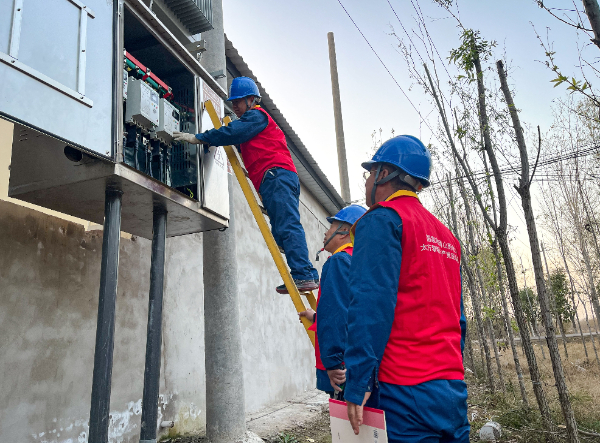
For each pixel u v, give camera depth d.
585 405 6.32
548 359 15.11
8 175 3.00
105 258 2.27
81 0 2.17
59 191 2.44
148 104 2.70
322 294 2.39
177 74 3.36
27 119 1.84
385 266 1.51
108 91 2.26
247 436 4.04
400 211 1.64
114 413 3.81
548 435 4.54
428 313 1.56
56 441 3.16
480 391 8.41
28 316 3.05
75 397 3.36
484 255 8.98
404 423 1.44
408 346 1.52
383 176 1.89
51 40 2.00
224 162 3.43
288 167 3.03
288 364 8.07
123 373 3.97
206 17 3.65
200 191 3.00
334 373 2.31
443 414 1.44
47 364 3.16
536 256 4.04
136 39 3.00
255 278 7.28
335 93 14.82
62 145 2.34
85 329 3.52
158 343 2.58
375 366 1.43
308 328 2.76
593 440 4.55
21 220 3.08
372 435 1.40
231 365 4.14
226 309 4.24
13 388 2.89
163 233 2.80
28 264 3.10
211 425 4.04
